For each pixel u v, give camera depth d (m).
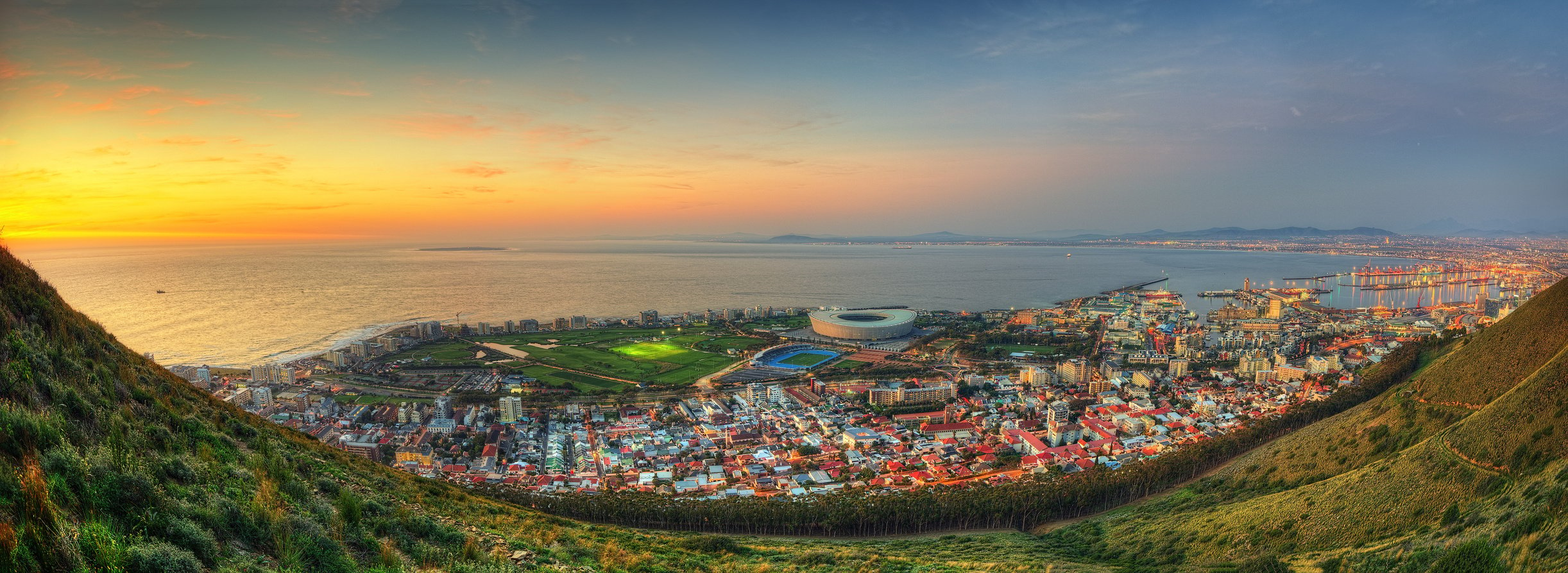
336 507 31.81
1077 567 73.31
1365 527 69.88
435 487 62.47
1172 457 129.25
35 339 33.09
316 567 24.31
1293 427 144.62
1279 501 84.62
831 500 107.62
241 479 29.88
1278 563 69.06
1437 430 92.00
